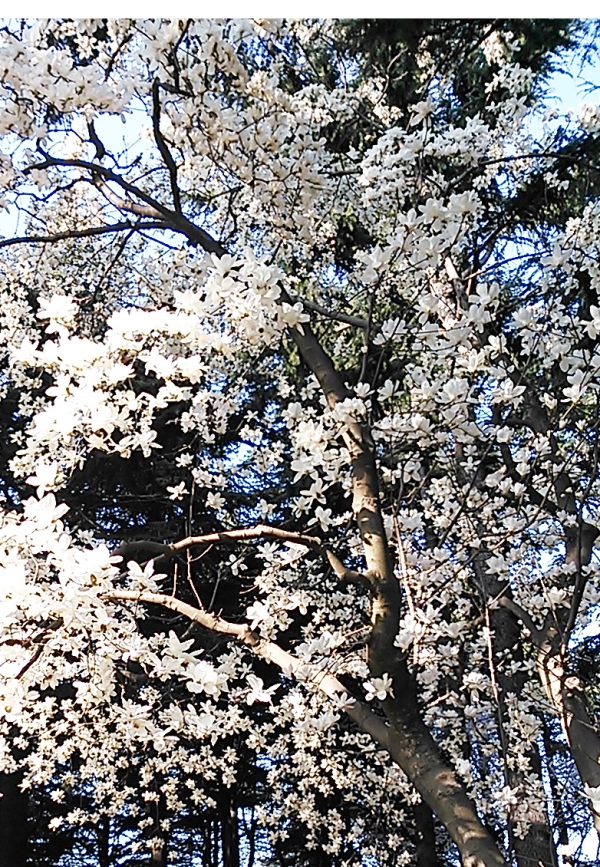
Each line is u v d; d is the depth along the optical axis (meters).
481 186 5.76
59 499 7.73
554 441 4.46
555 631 4.52
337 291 6.00
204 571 8.74
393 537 4.22
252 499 8.18
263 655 3.36
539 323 4.55
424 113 4.15
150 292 5.38
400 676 3.12
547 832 5.25
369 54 5.58
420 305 3.50
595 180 5.69
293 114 4.00
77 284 6.00
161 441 7.70
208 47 3.47
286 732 7.93
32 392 7.07
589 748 4.21
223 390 5.44
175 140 4.03
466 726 5.76
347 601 6.10
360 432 3.48
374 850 7.65
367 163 4.40
